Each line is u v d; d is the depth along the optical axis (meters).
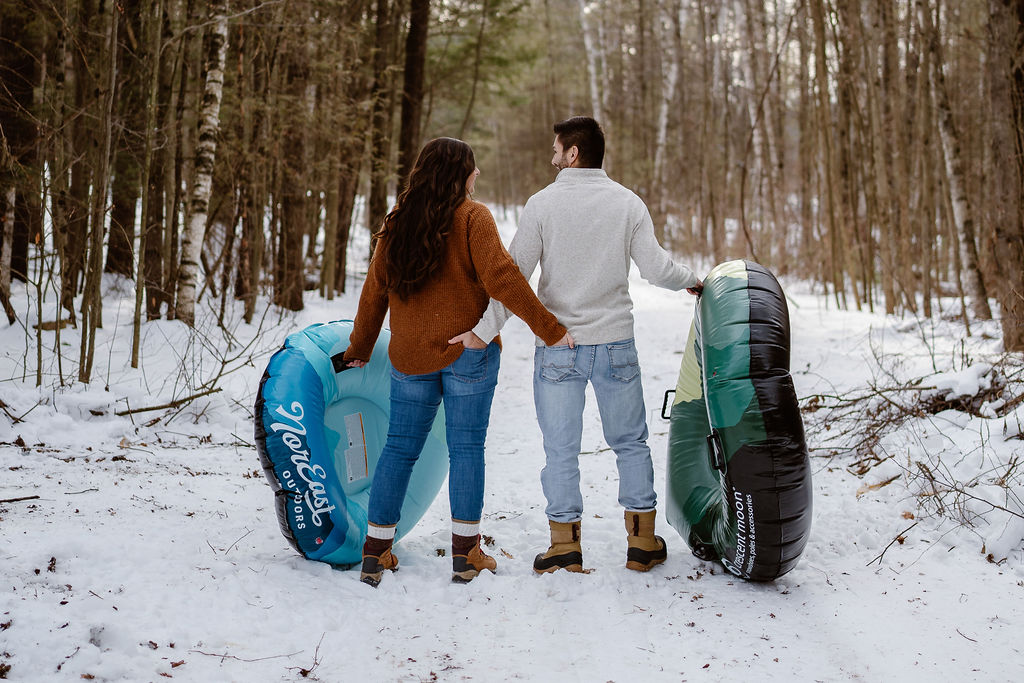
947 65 13.02
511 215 34.53
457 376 2.95
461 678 2.25
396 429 3.01
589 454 5.03
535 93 29.55
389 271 2.92
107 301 8.42
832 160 11.67
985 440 3.92
